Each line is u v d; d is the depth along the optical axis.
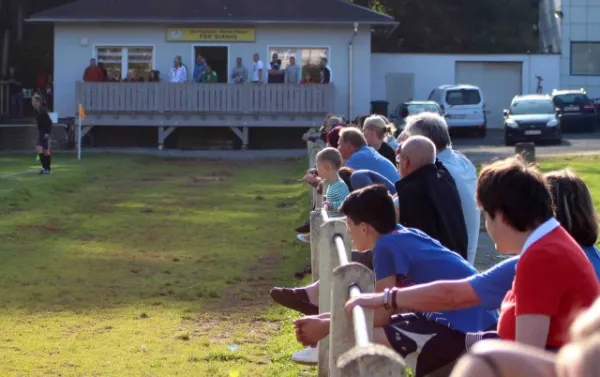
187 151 40.19
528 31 65.81
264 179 27.44
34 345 9.07
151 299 11.16
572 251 4.35
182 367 8.27
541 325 4.25
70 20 41.44
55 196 22.12
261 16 42.12
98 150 39.56
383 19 42.28
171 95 40.84
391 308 5.11
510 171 4.55
